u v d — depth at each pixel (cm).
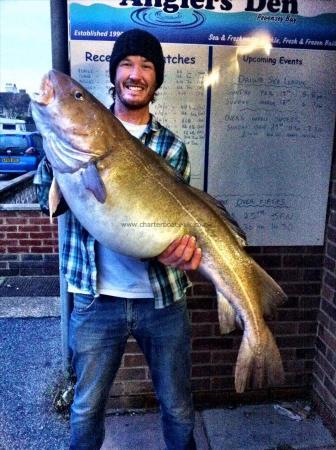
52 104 120
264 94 198
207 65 192
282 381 146
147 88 146
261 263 213
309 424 210
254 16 190
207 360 218
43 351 271
